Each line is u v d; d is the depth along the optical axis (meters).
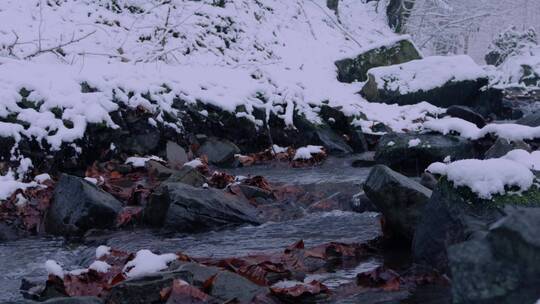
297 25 17.98
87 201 6.37
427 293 4.01
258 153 10.22
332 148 10.73
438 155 8.81
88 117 8.70
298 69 14.94
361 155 10.51
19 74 8.82
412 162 8.99
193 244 5.72
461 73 13.55
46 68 9.25
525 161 4.75
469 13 26.70
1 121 8.19
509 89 17.78
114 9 14.25
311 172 8.91
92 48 12.33
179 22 13.99
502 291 1.89
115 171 8.52
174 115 9.91
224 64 13.70
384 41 15.20
